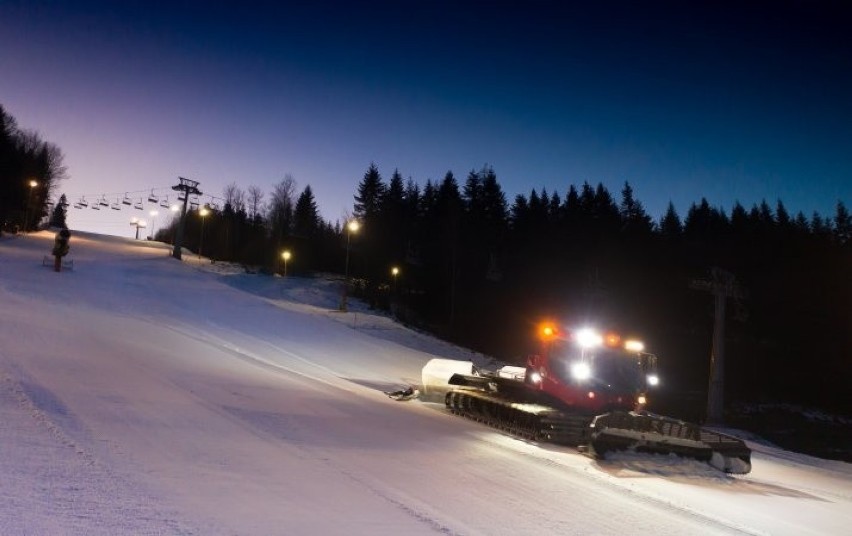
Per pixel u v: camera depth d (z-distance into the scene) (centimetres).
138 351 1886
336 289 5984
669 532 793
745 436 2806
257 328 3422
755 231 8400
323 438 1080
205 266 6569
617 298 6888
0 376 1177
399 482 862
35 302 2788
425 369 2036
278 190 8838
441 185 9294
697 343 6372
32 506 564
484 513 765
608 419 1276
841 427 4281
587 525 775
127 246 7662
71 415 954
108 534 525
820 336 6119
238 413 1181
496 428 1558
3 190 8731
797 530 902
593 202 9100
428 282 7469
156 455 808
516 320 6612
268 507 666
